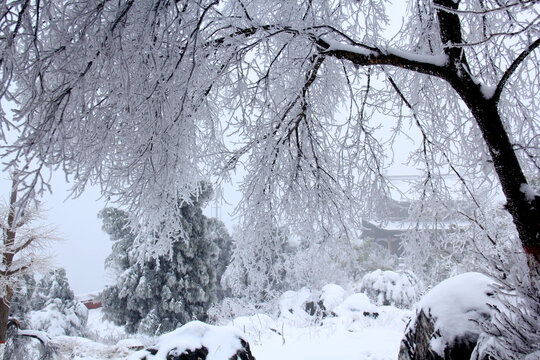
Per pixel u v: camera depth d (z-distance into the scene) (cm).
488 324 228
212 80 315
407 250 452
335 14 414
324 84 422
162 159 270
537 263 210
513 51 371
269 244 429
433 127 436
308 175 411
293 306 1372
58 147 243
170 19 255
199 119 375
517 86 388
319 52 304
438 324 280
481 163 398
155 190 277
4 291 760
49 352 879
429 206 436
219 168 393
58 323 1576
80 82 224
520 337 192
